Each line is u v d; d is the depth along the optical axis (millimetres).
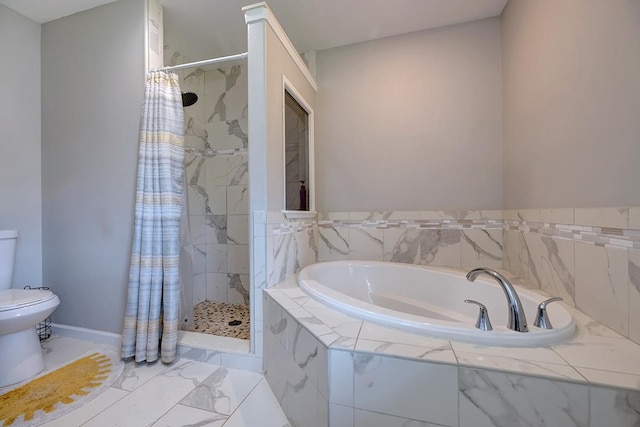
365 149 2316
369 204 2312
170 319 1601
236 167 2654
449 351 839
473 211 2086
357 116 2332
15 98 1924
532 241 1566
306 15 1979
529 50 1584
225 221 2686
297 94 1998
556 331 911
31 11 1925
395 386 825
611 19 970
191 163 2570
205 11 1953
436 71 2150
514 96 1791
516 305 957
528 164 1607
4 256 1704
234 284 2660
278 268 1679
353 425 864
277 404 1286
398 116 2238
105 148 1887
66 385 1421
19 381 1440
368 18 2021
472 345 875
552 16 1345
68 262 1989
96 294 1921
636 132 878
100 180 1902
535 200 1528
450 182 2131
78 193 1959
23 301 1431
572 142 1201
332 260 2389
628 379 705
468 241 2096
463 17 2027
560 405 719
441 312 1762
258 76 1547
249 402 1299
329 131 2396
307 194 2262
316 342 948
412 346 872
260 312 1543
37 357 1532
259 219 1547
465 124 2096
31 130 2004
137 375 1510
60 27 1995
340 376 871
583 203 1133
